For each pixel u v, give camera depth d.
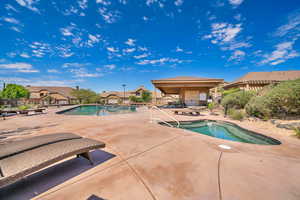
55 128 5.36
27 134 4.52
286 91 5.72
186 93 17.34
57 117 8.62
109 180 1.91
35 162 1.64
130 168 2.25
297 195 1.61
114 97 41.41
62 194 1.63
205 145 3.41
